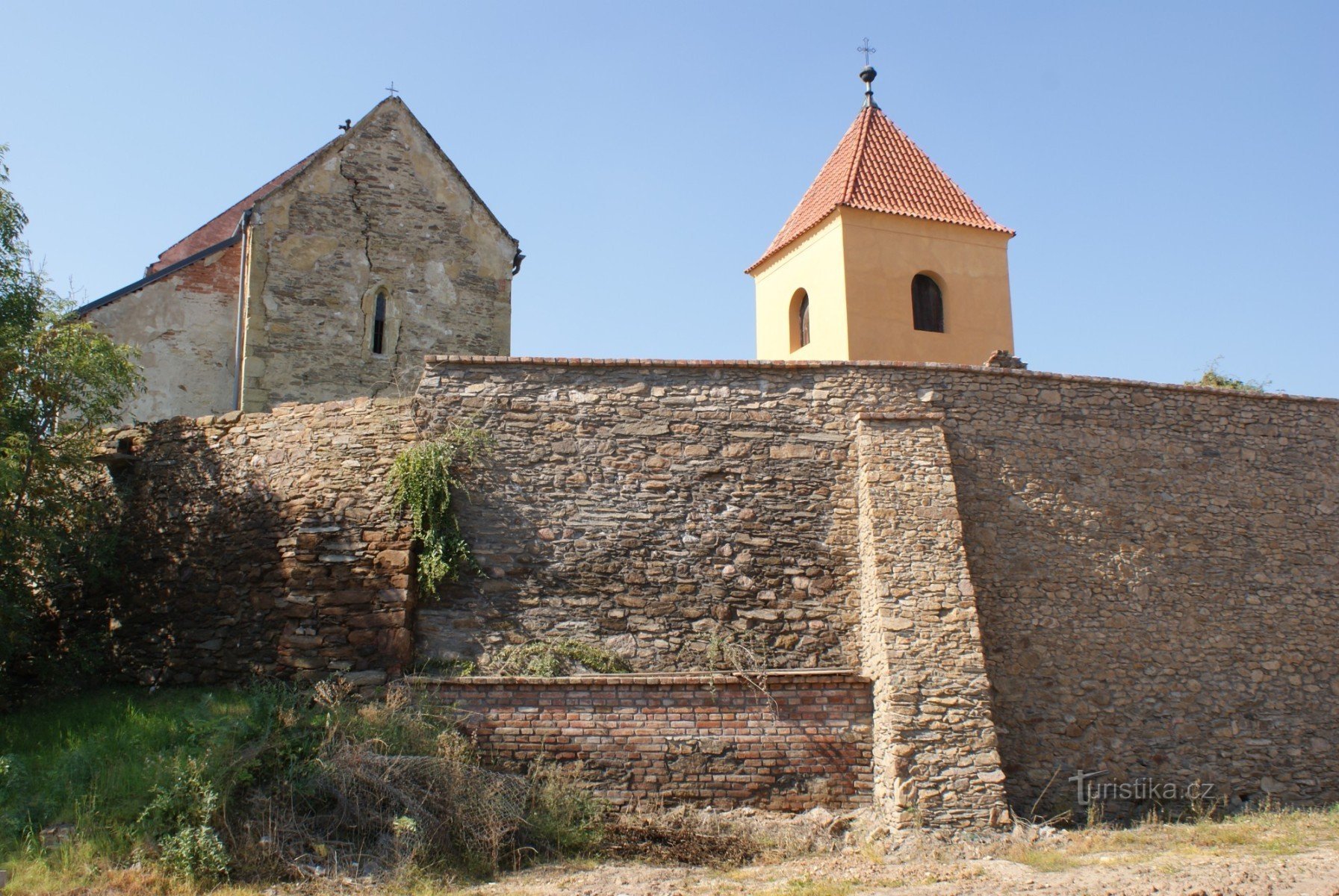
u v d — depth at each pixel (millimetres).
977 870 11578
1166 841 13250
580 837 12672
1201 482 17328
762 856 12633
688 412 15766
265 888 10789
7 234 15680
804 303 24938
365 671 14164
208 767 11688
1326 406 18469
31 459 14898
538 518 15117
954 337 23438
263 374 20969
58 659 16297
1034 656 15648
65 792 11609
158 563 16484
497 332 23234
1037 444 16578
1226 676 16516
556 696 13883
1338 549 17797
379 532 14781
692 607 15039
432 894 10797
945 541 14953
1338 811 15516
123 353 16266
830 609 15258
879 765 14000
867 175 24094
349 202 22297
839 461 15836
